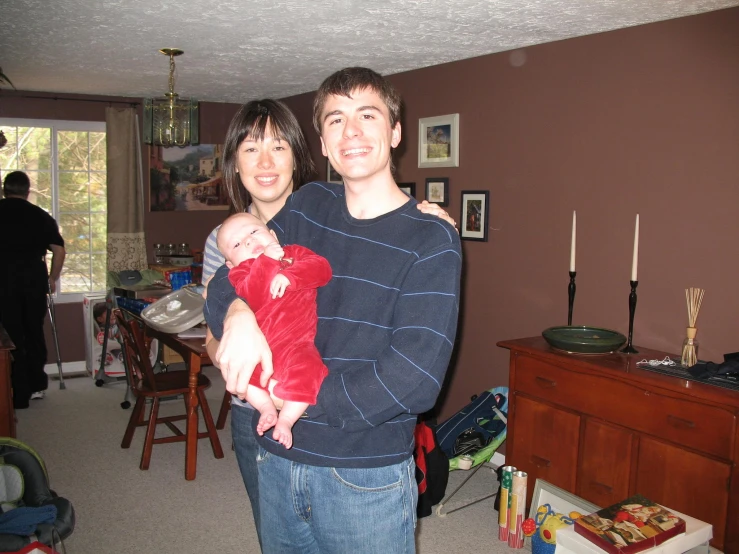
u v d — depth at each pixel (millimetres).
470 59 3846
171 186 6055
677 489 2451
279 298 1205
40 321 4914
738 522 2266
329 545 1185
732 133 2684
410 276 1102
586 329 3090
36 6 2830
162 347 5207
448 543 2957
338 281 1199
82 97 5570
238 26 3146
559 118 3381
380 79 1189
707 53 2748
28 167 5527
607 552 2049
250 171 1796
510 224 3689
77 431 4355
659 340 3006
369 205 1213
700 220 2816
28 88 5254
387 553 1175
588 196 3268
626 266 3123
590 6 2701
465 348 4023
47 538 2297
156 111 3881
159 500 3365
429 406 1080
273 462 1234
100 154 5797
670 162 2910
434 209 1217
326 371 1149
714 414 2324
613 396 2666
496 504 3277
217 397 5160
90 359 5621
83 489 3479
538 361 2990
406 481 1193
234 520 3164
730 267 2725
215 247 1908
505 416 3525
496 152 3738
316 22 3049
